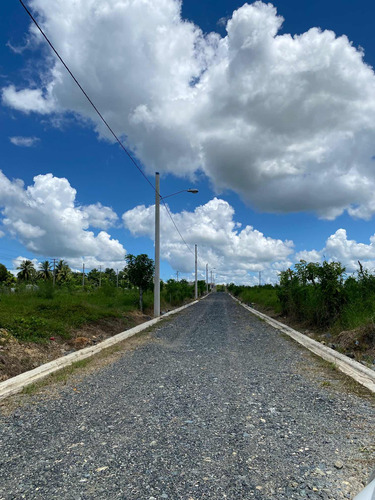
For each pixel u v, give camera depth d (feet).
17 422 15.76
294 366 26.86
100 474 11.09
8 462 11.98
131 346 36.63
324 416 16.19
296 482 10.48
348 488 10.11
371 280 44.57
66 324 39.70
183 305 120.26
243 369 26.04
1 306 40.52
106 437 14.01
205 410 17.15
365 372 23.71
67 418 16.21
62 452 12.69
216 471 11.21
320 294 46.60
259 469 11.31
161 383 22.25
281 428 14.80
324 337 39.52
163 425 15.24
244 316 72.95
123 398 19.17
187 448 12.92
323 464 11.57
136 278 73.10
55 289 67.87
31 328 33.53
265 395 19.57
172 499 9.68
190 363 28.25
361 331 32.78
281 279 68.80
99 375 24.38
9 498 9.81
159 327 53.62
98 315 48.49
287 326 54.34
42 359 28.09
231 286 305.53
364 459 11.82
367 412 16.66
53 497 9.85
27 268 262.67
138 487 10.30
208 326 54.60
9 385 21.38
